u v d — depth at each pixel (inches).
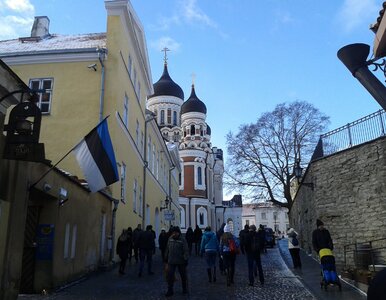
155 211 1411.2
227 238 525.0
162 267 725.3
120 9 893.2
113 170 476.4
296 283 525.7
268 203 1786.4
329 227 681.6
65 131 820.6
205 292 463.5
